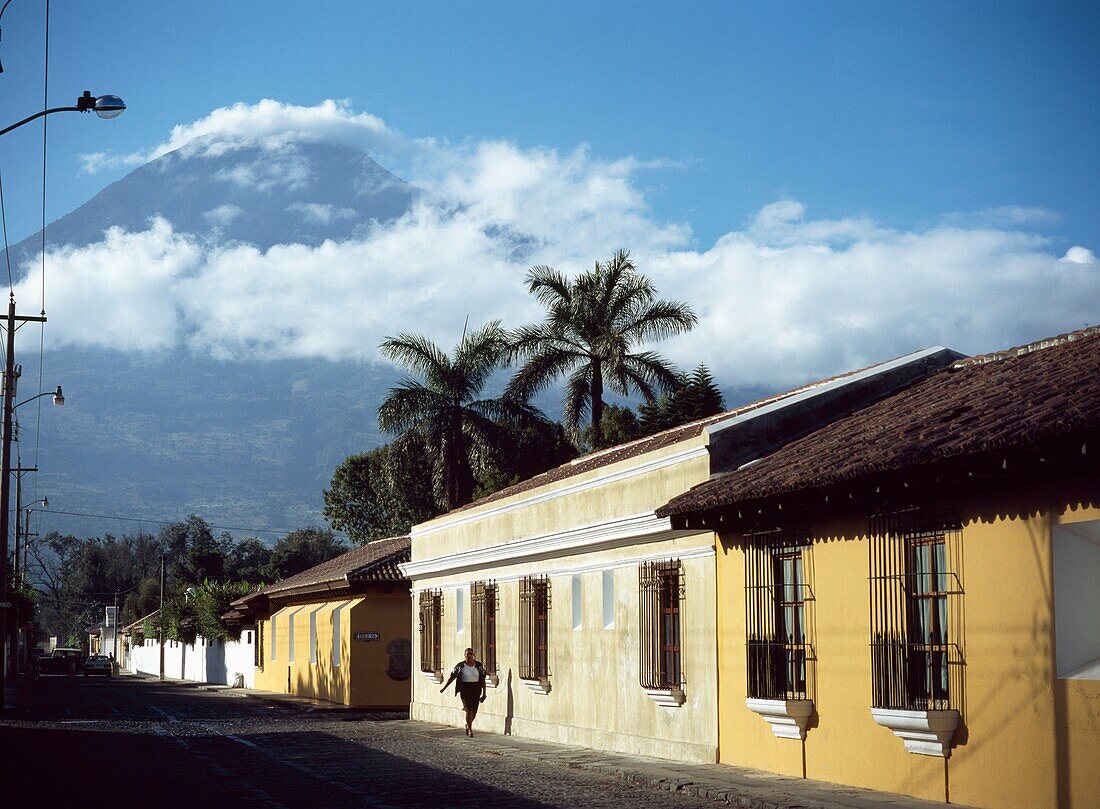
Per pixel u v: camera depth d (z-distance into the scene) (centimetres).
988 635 1421
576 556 2509
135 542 18238
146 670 10988
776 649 1822
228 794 1666
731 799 1584
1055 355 1716
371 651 4028
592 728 2408
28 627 9188
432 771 1997
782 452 1923
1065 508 1324
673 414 4638
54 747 2411
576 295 4672
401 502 5428
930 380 2047
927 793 1506
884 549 1594
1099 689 1263
